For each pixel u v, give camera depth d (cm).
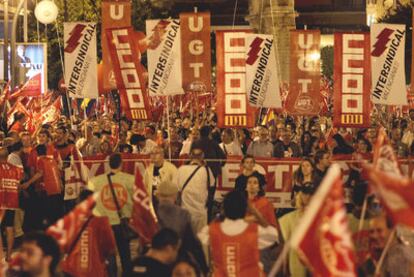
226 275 1325
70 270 1427
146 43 2612
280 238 1484
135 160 2358
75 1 6488
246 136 3109
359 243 1301
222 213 1433
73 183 2345
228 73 2642
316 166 2008
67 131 2788
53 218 2227
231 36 2633
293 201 1991
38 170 2241
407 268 1238
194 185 1852
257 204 1598
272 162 2341
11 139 2320
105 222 1447
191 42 2688
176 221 1484
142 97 2548
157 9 10081
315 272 859
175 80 2550
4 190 2136
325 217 821
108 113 5019
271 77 2642
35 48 4441
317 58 2786
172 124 3709
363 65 2673
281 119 3638
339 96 2680
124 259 1755
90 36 2638
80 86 2645
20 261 950
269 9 5428
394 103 2711
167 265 1102
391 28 2692
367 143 2544
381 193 827
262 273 1328
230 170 2309
